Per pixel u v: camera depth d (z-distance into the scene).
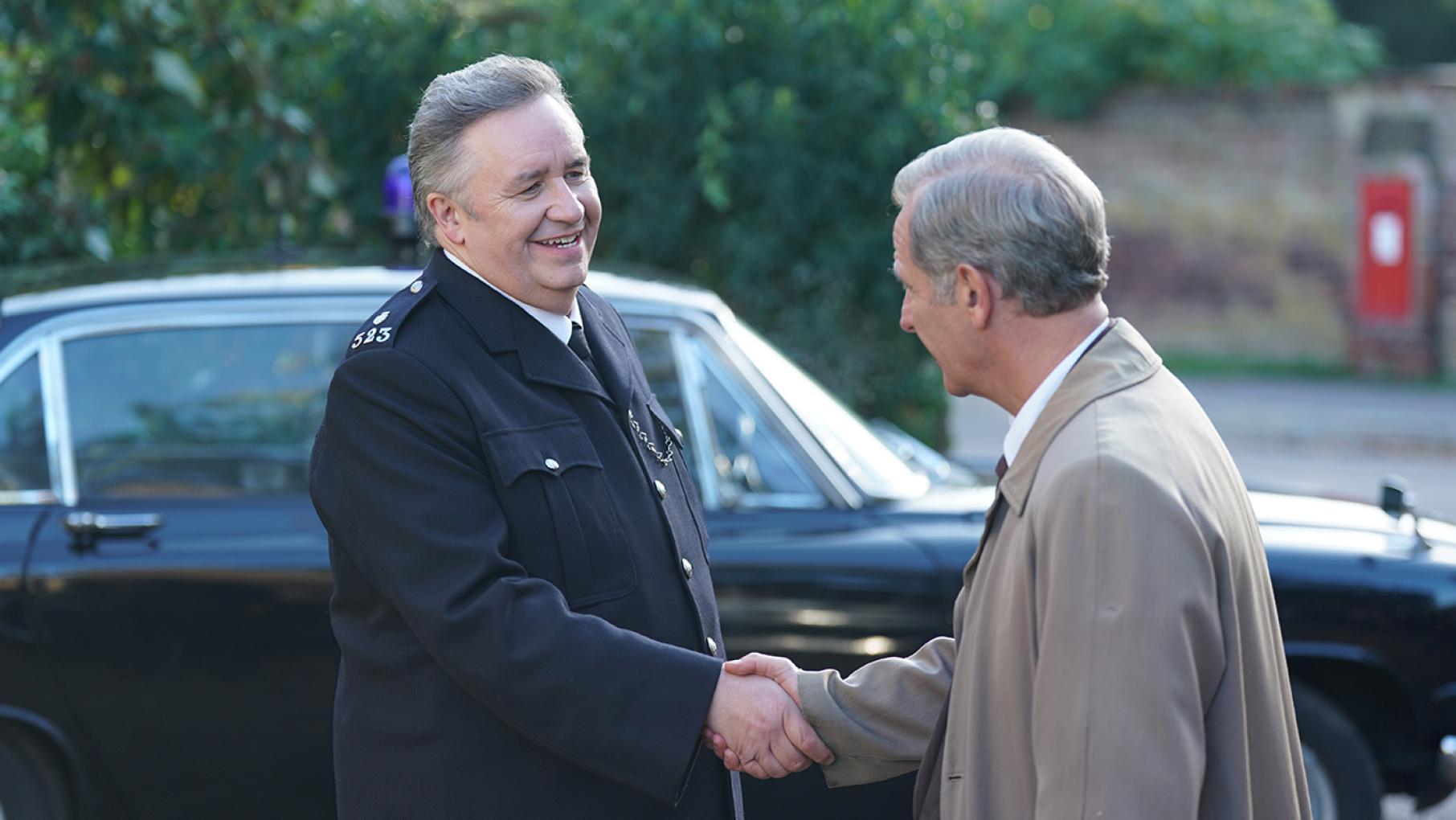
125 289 3.50
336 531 2.12
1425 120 13.57
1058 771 1.65
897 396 6.67
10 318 3.38
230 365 3.45
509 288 2.16
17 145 5.48
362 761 2.15
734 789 2.33
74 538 3.21
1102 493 1.67
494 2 6.73
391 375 2.05
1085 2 15.45
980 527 3.54
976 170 1.83
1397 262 13.84
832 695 2.18
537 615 2.00
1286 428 11.79
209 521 3.29
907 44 6.44
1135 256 15.06
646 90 6.53
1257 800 1.79
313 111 6.46
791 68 6.52
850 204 6.58
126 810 3.21
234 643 3.21
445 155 2.12
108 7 5.81
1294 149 14.21
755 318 6.61
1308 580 3.53
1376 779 3.53
